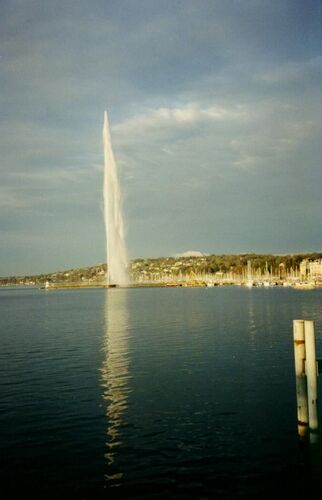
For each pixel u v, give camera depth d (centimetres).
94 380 2728
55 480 1430
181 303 11100
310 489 1348
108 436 1773
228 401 2208
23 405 2223
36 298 18000
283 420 1905
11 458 1592
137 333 4984
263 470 1462
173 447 1650
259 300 11681
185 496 1327
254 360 3222
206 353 3556
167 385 2553
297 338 1496
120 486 1387
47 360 3444
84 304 11825
